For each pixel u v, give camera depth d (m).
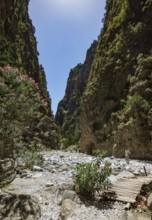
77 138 86.81
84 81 148.50
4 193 10.23
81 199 11.91
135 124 39.88
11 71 12.95
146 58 44.03
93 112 52.47
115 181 14.92
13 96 12.15
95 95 52.94
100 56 59.09
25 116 12.70
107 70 52.16
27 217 9.47
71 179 15.54
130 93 44.31
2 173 12.41
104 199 12.09
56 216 10.32
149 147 38.03
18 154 13.87
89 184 12.23
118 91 48.56
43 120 56.22
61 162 24.69
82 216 10.22
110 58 53.09
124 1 56.53
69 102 155.12
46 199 11.88
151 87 41.47
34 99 13.24
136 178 15.73
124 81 48.06
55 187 12.68
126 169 21.22
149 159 37.69
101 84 52.31
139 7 51.72
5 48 16.02
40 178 15.76
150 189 14.12
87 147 54.69
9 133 12.45
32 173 16.88
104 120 49.34
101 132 49.38
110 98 49.94
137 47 48.62
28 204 9.88
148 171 20.73
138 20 51.22
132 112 41.09
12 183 14.03
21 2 75.25
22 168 17.67
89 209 11.00
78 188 12.55
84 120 55.44
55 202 11.66
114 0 62.88
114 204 11.76
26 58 72.56
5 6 45.59
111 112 48.44
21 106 12.21
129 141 40.56
